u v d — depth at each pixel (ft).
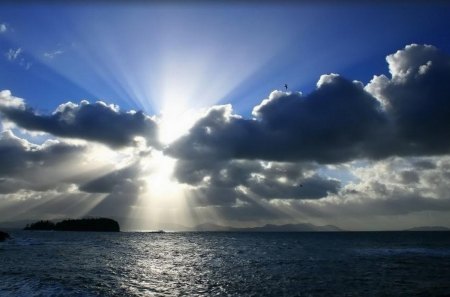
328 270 132.87
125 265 149.28
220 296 87.81
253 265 150.71
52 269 132.16
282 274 122.83
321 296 87.76
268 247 280.72
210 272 128.67
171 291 93.30
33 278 108.47
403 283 104.68
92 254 204.74
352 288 97.14
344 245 305.12
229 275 121.08
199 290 94.79
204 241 401.08
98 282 104.17
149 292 91.66
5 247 259.19
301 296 87.71
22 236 497.87
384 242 358.02
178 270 134.10
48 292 88.22
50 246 276.62
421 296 87.97
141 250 243.60
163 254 210.79
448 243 332.60
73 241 364.58
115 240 404.77
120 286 98.78
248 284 103.35
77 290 91.30
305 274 122.52
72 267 139.44
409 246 286.66
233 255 203.92
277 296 87.51
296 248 265.75
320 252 222.89
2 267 136.98
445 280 109.81
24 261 160.66
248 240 430.20
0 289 91.45
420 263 157.07
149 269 136.77
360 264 152.56
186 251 236.02
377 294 89.81
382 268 137.69
